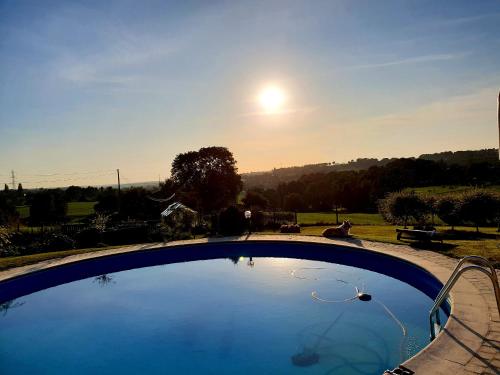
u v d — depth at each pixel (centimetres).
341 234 1686
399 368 539
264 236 1808
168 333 928
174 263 1600
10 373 771
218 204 3866
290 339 859
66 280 1385
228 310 1052
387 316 923
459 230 1852
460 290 845
